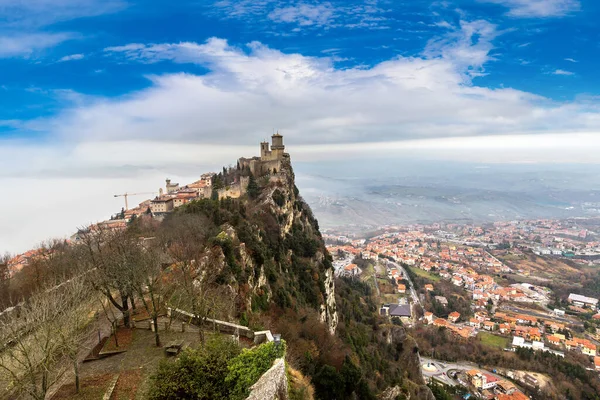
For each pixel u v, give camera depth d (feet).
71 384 88.12
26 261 236.43
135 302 139.23
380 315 432.25
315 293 296.51
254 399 67.97
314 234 426.51
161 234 222.07
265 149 469.98
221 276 178.09
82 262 146.92
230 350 82.69
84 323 118.42
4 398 83.35
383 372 275.59
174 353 99.91
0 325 97.76
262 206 328.90
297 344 182.19
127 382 87.71
